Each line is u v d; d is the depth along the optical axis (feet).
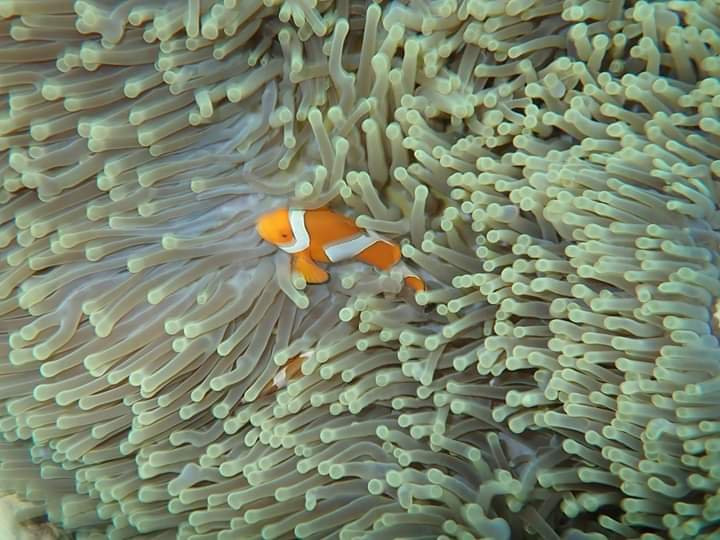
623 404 1.41
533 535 1.56
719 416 1.39
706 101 1.50
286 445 1.62
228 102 1.63
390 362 1.64
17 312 1.72
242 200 1.66
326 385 1.65
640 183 1.50
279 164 1.60
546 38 1.60
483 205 1.56
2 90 1.61
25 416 1.72
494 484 1.52
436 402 1.57
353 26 1.62
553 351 1.51
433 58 1.56
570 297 1.50
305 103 1.60
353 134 1.61
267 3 1.52
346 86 1.57
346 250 1.59
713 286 1.41
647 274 1.42
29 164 1.59
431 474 1.55
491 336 1.55
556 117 1.54
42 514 1.88
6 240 1.65
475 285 1.56
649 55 1.54
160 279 1.65
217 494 1.66
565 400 1.49
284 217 1.57
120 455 1.74
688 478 1.40
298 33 1.57
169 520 1.75
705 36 1.51
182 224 1.66
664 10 1.54
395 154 1.61
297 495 1.63
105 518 1.80
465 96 1.60
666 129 1.50
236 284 1.67
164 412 1.67
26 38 1.56
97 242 1.63
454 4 1.55
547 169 1.52
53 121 1.60
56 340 1.65
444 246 1.61
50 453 1.81
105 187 1.59
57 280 1.65
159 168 1.60
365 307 1.61
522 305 1.51
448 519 1.55
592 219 1.47
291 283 1.62
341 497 1.64
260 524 1.66
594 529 1.55
